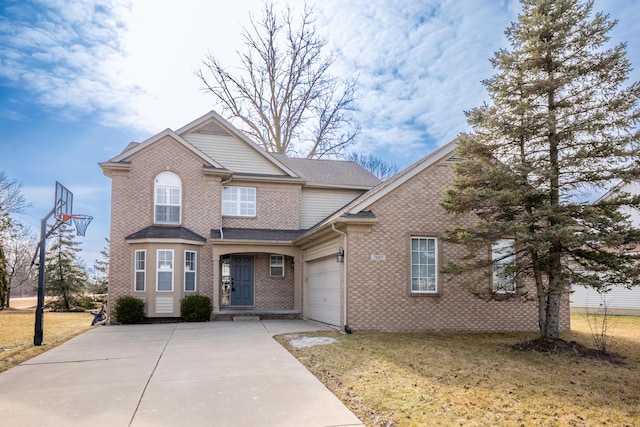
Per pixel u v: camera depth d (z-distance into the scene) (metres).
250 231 18.25
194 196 17.45
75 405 5.91
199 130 18.98
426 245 12.83
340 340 10.62
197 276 16.88
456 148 10.77
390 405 5.79
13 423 5.23
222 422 5.23
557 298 10.06
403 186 12.74
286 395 6.29
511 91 10.20
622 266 9.27
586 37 9.71
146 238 15.84
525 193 9.57
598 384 7.01
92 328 14.28
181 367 8.08
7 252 32.41
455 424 5.13
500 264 12.73
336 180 20.81
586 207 9.45
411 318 12.40
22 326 15.15
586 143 9.83
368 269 12.29
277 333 12.33
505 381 7.05
